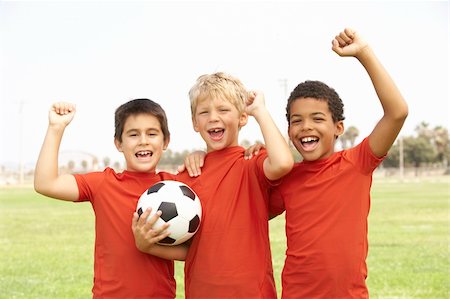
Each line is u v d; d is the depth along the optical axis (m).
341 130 4.55
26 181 75.12
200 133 4.54
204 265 4.29
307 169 4.36
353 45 4.04
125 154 4.62
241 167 4.43
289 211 4.36
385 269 9.34
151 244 4.24
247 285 4.21
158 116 4.61
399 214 20.12
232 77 4.58
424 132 94.12
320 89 4.36
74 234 15.20
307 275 4.18
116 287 4.34
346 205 4.20
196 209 4.33
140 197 4.42
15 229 16.48
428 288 7.86
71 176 4.55
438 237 13.61
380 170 89.06
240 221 4.27
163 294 4.43
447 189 39.06
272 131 4.12
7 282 8.64
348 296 4.14
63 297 7.67
